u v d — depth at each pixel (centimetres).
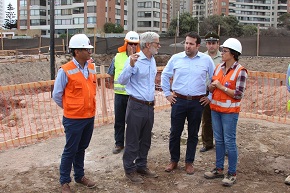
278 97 1177
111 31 6078
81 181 480
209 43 584
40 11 6806
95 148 645
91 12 6234
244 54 2494
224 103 464
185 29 6319
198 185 483
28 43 3256
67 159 446
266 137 677
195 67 491
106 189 474
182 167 542
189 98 488
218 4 10494
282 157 579
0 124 945
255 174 523
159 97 1195
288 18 8938
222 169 502
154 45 471
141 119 480
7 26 8975
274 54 2438
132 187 479
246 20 11088
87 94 437
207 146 608
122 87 592
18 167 564
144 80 477
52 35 1248
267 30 6312
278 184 488
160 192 464
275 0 11244
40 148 667
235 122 470
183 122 507
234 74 456
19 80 2484
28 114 1017
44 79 2631
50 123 898
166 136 700
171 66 509
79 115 434
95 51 2872
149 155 594
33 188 484
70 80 427
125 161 491
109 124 837
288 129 743
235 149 475
